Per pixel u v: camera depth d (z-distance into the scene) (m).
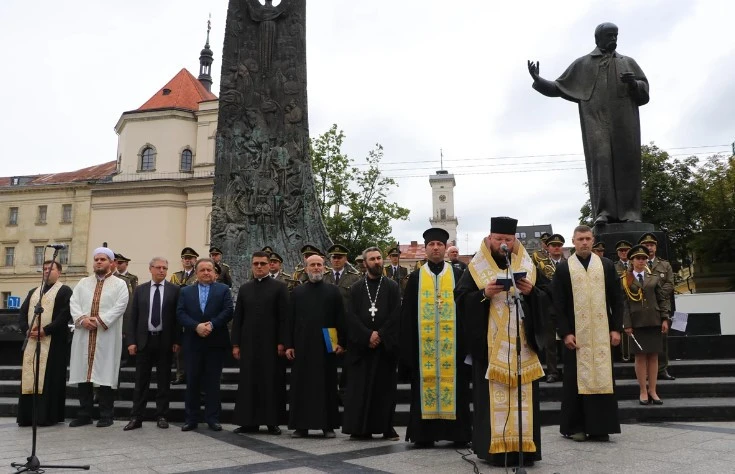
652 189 32.62
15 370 11.28
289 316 7.79
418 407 6.62
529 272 5.79
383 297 7.41
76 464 5.64
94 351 8.25
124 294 8.51
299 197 15.07
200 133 47.56
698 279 34.34
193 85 51.59
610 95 11.34
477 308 5.77
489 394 5.64
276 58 15.59
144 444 6.76
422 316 6.72
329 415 7.43
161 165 47.41
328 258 14.70
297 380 7.46
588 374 6.58
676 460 5.42
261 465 5.57
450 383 6.54
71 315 8.65
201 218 45.91
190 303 8.12
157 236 45.97
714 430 6.92
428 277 6.88
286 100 15.45
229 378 10.08
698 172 34.47
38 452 6.29
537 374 5.59
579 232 7.02
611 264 6.94
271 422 7.59
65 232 51.88
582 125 11.66
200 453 6.20
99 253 8.56
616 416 6.51
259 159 15.05
